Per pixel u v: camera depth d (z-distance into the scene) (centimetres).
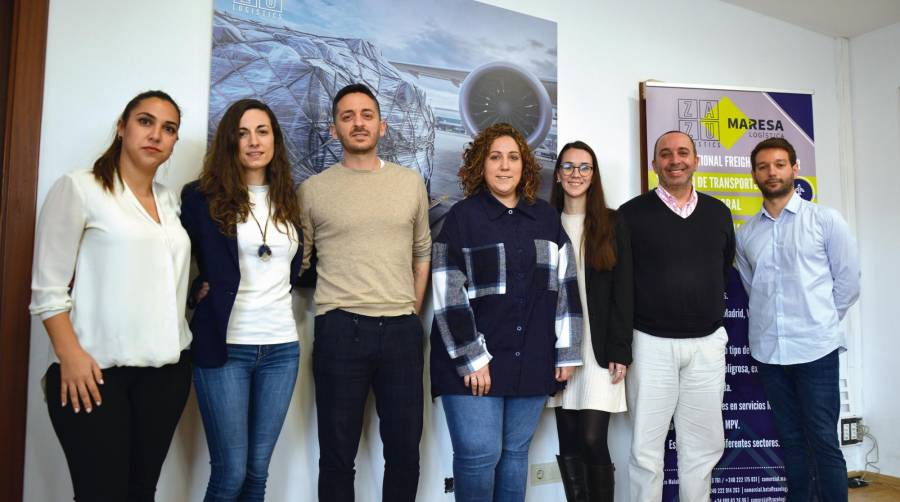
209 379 165
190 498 195
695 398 235
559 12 284
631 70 305
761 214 267
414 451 193
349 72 227
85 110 187
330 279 190
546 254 206
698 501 236
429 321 239
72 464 138
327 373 185
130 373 147
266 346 173
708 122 294
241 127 175
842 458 240
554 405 231
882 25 360
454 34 252
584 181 230
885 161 356
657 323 229
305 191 198
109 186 148
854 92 375
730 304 280
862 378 362
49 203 142
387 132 234
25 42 179
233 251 167
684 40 324
